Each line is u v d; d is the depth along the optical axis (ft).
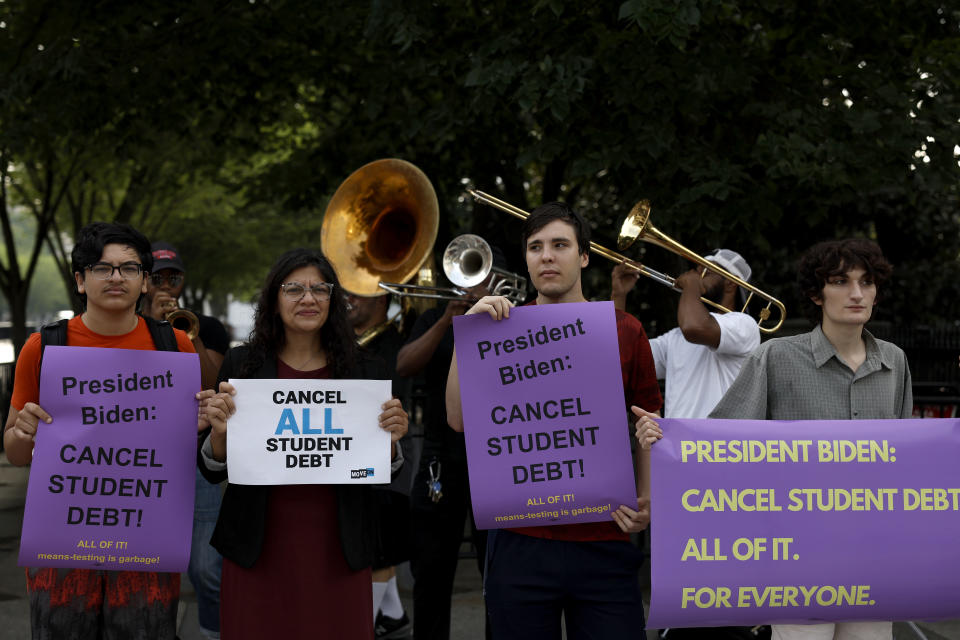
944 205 38.52
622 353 10.19
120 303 9.85
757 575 9.56
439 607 13.58
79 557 9.66
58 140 34.83
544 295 10.28
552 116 23.41
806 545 9.60
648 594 18.40
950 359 34.94
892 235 38.99
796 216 28.60
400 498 13.64
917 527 9.66
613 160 22.61
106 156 49.26
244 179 40.75
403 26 24.09
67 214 69.31
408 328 16.30
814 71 25.63
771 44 27.96
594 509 9.68
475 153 32.09
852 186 23.38
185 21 31.94
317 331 10.16
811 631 9.94
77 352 9.83
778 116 23.67
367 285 16.61
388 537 13.52
